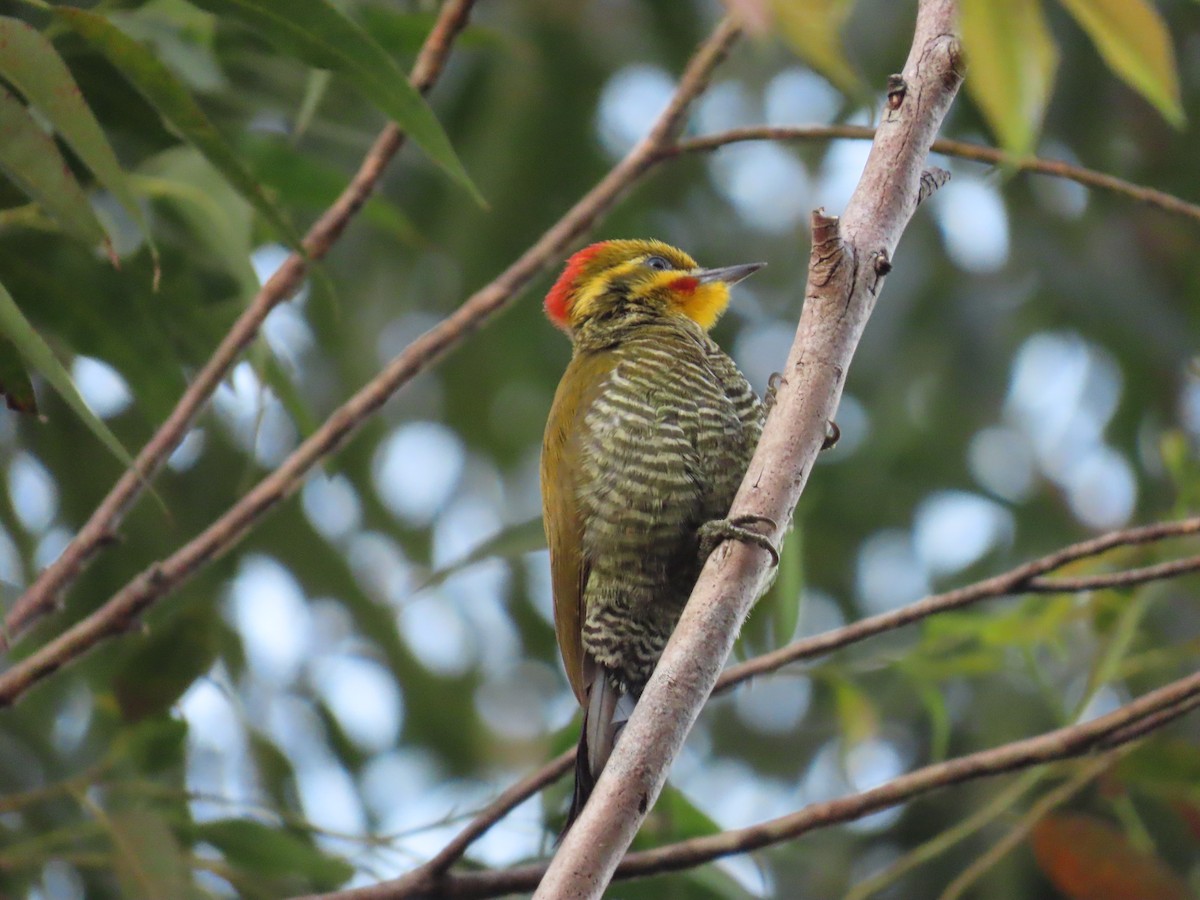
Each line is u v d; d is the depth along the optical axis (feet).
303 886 30.22
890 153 21.58
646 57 48.93
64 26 25.48
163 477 40.06
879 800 24.39
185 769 30.50
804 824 24.47
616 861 18.58
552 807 29.35
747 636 35.58
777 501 20.80
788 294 50.34
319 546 43.32
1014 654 31.96
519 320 49.75
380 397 26.94
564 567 30.94
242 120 32.24
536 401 50.55
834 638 25.75
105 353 29.27
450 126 47.83
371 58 22.91
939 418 47.52
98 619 25.13
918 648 31.12
